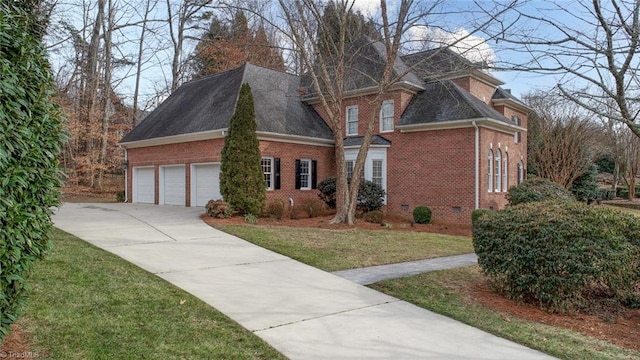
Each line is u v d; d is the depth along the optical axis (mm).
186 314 5473
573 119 25469
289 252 9836
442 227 16875
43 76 4031
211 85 22406
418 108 19516
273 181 18422
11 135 3494
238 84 19891
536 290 6352
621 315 6281
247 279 7496
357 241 11781
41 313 5000
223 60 32125
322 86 21031
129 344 4445
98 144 32500
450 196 17953
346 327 5391
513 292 6715
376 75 20172
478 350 4777
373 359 4465
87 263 7398
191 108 21062
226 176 15375
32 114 3857
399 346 4832
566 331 5523
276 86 21562
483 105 19719
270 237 11453
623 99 5117
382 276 8195
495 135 18859
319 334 5125
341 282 7621
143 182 22562
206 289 6758
